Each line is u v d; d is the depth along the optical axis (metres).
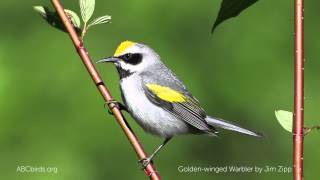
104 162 14.45
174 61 16.30
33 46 15.84
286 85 15.80
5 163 14.25
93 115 14.63
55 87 15.05
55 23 5.58
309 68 16.80
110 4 16.83
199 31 16.67
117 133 14.52
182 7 16.73
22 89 14.97
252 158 15.33
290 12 16.39
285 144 15.41
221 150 15.25
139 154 5.38
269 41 16.22
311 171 14.80
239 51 16.30
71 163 14.20
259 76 15.98
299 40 4.32
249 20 16.48
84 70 15.20
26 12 16.77
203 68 16.34
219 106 16.03
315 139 15.01
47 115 14.73
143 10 16.72
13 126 14.54
